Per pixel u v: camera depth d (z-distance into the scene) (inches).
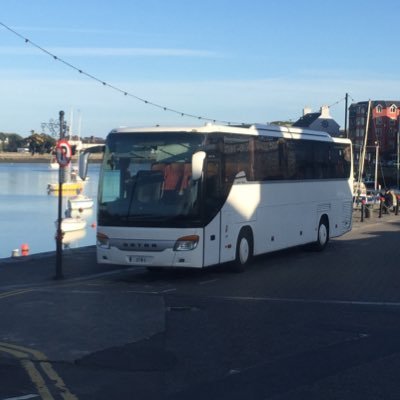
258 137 674.2
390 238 1015.6
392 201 1648.6
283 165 727.7
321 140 829.8
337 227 880.9
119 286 567.2
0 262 714.8
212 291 538.9
